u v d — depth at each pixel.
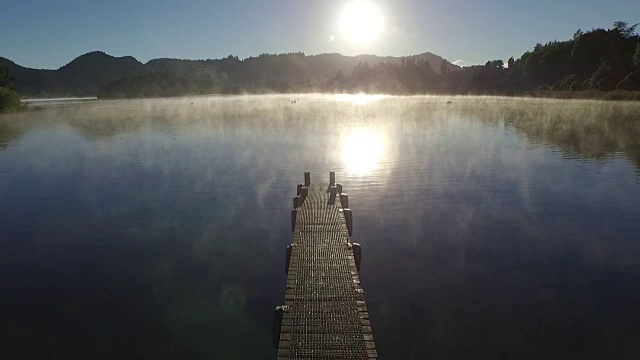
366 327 13.65
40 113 103.31
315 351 12.60
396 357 14.95
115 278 20.23
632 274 19.69
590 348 15.09
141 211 28.89
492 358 14.79
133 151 49.75
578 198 29.95
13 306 18.06
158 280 20.06
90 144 55.12
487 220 26.27
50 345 15.73
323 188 29.12
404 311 17.39
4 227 26.17
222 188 34.03
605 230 24.50
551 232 24.38
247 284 19.84
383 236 24.19
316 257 18.42
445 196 30.83
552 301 17.80
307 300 15.09
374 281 19.56
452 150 47.56
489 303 17.78
